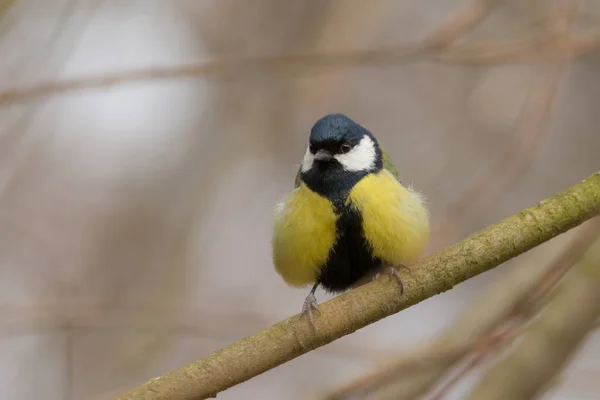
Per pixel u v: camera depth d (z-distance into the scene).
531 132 9.67
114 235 13.18
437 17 13.41
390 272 6.41
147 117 13.85
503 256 6.20
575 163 13.02
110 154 13.62
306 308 6.27
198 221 13.48
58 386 11.79
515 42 9.42
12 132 11.44
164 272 13.05
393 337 12.07
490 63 9.58
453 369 7.76
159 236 13.36
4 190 12.61
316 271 7.86
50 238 12.83
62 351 12.04
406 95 13.62
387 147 13.31
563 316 8.12
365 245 7.59
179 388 5.91
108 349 11.98
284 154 13.66
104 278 12.84
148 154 13.73
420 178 13.00
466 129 13.11
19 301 11.93
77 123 13.36
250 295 12.95
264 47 13.38
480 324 8.05
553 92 9.52
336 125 7.73
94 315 10.15
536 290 6.76
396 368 6.82
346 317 6.23
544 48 9.30
